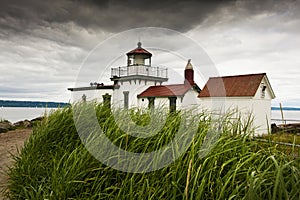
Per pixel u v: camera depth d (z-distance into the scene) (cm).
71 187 175
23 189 210
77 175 180
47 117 388
